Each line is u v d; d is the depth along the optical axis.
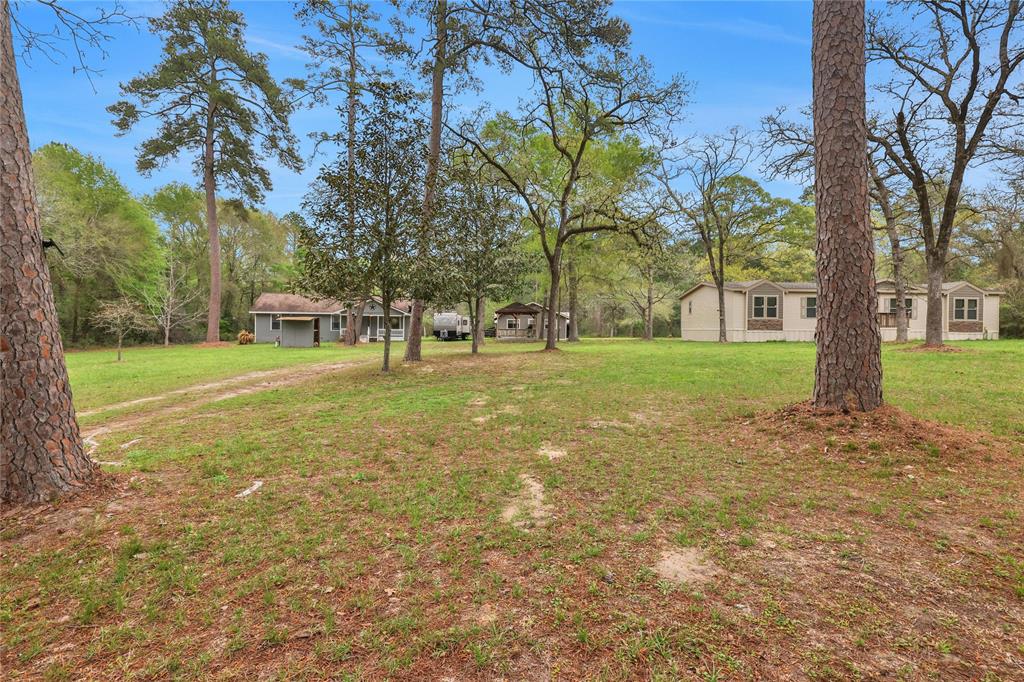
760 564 2.50
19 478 3.37
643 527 2.97
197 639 2.01
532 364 13.43
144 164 26.81
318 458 4.64
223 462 4.53
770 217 28.88
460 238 13.65
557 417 6.22
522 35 14.23
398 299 11.97
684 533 2.87
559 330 38.81
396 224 10.71
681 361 13.30
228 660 1.88
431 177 11.52
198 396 9.14
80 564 2.62
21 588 2.41
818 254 5.18
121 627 2.09
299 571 2.54
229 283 39.62
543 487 3.71
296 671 1.80
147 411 7.64
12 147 3.33
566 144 20.11
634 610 2.12
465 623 2.07
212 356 20.00
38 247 3.49
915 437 4.28
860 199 4.93
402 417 6.50
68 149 28.30
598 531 2.92
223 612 2.19
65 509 3.34
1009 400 6.42
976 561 2.46
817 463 4.09
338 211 10.51
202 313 35.44
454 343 30.97
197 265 37.44
